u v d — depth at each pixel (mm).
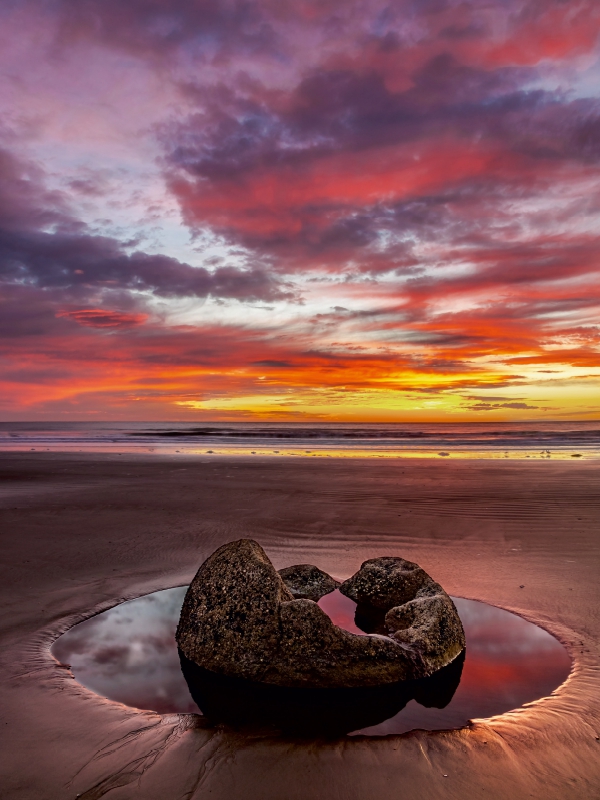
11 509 9680
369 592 4957
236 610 3674
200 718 3088
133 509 9727
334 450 26000
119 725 3012
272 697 3367
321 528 8250
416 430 52781
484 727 3004
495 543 7316
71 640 4211
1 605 4977
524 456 21484
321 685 3418
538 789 2502
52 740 2865
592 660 3850
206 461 18844
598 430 49531
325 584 5305
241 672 3512
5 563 6316
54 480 13625
